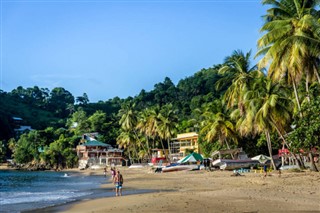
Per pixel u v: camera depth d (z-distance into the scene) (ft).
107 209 69.15
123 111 394.93
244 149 235.81
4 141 552.82
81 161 447.42
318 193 77.82
